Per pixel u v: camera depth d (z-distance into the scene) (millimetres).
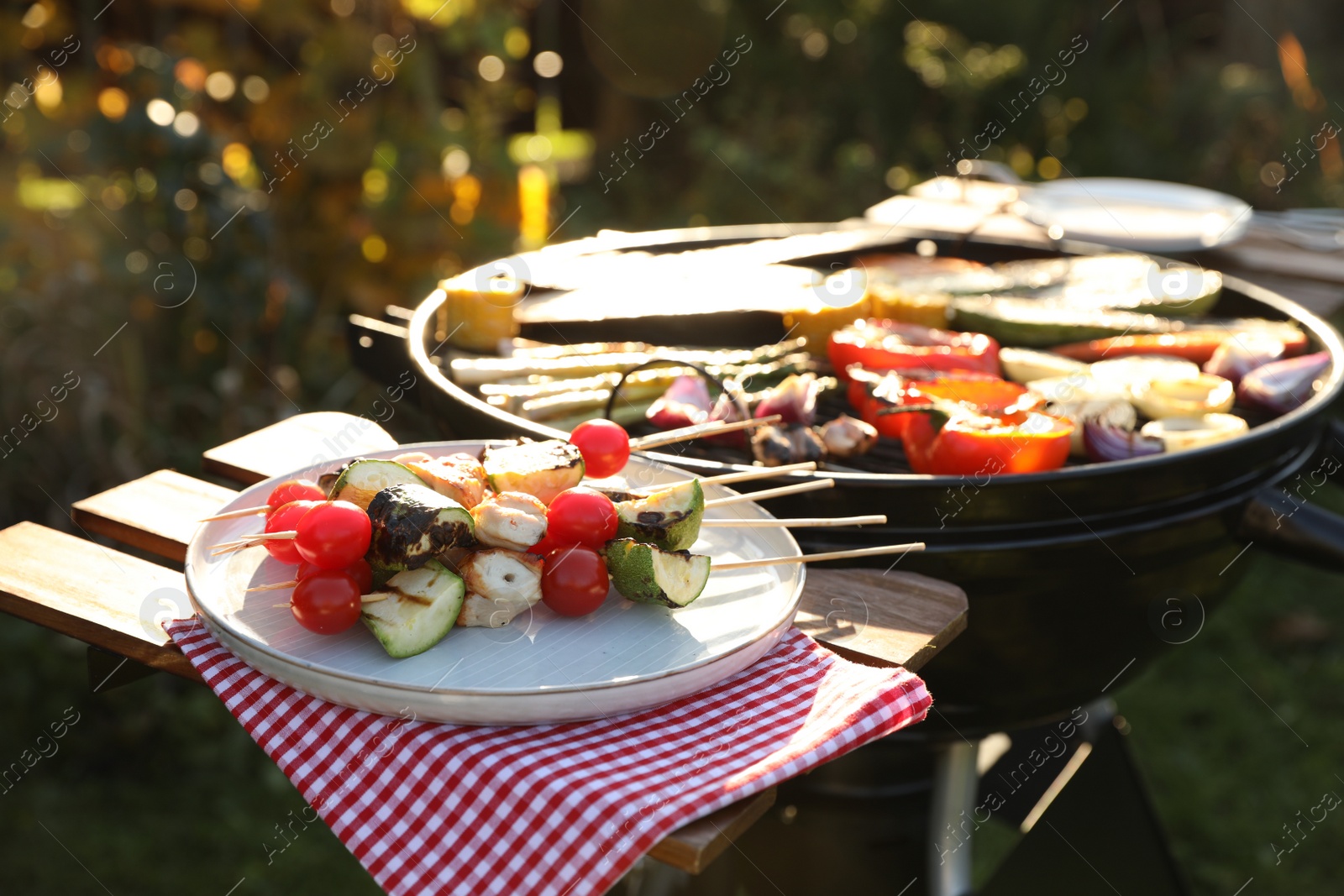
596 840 831
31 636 2938
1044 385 1672
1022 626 1373
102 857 2502
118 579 1159
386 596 973
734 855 1821
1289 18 6738
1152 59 6234
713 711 972
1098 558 1318
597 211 5004
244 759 2871
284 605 1035
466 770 884
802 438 1487
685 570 1026
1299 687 3264
